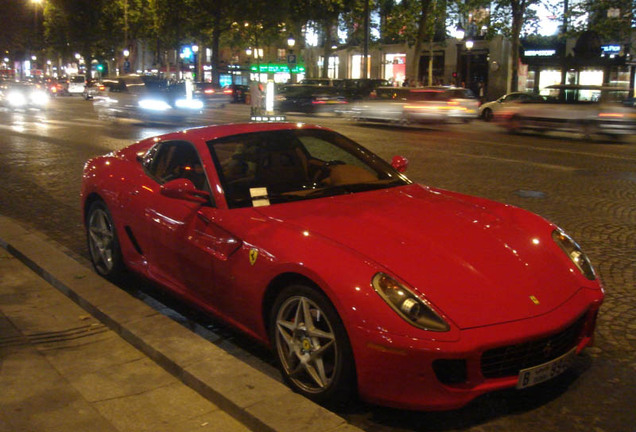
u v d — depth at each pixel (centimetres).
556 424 304
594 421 307
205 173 407
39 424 302
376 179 439
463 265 310
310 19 4406
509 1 3194
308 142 458
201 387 329
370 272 295
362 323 284
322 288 299
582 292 324
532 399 328
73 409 316
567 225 723
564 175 1105
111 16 6034
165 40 5644
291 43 4262
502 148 1550
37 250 573
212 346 370
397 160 475
